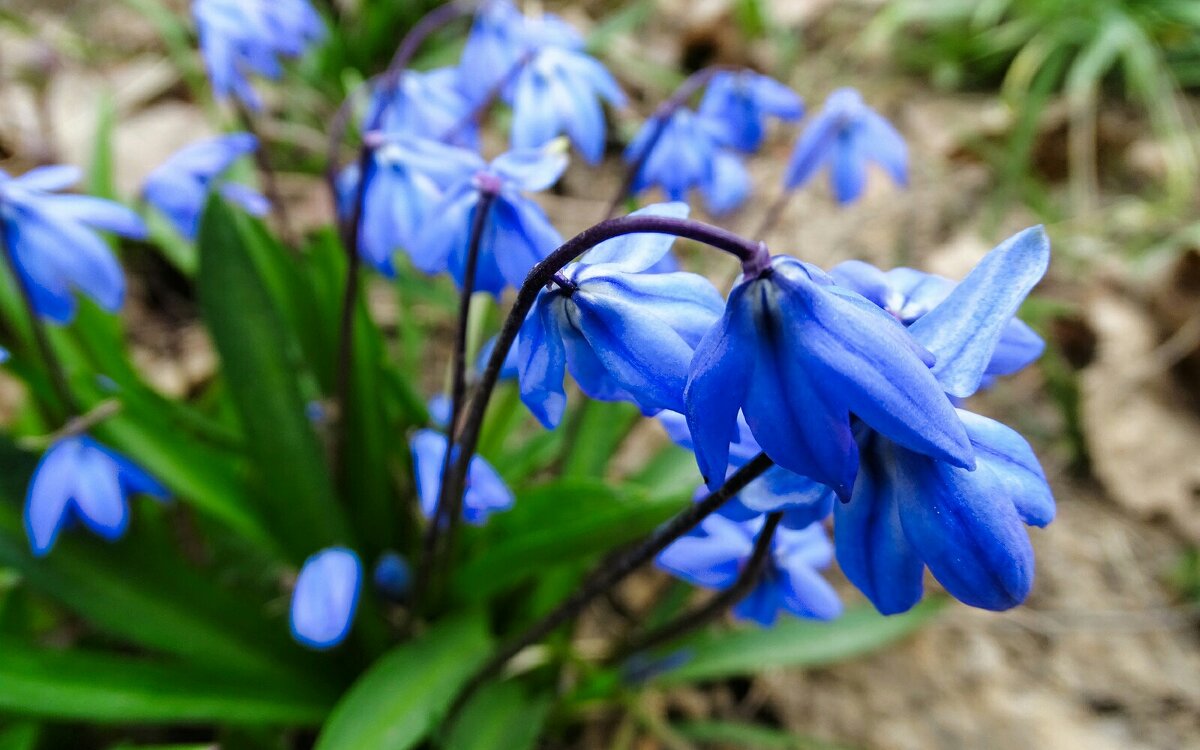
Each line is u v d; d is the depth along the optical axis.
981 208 0.30
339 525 0.15
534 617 0.16
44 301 0.13
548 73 0.14
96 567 0.14
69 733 0.16
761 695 0.19
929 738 0.18
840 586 0.20
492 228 0.11
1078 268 0.28
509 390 0.16
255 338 0.15
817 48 0.37
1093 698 0.19
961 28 0.36
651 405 0.08
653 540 0.10
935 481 0.08
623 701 0.17
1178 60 0.34
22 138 0.25
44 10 0.34
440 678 0.14
